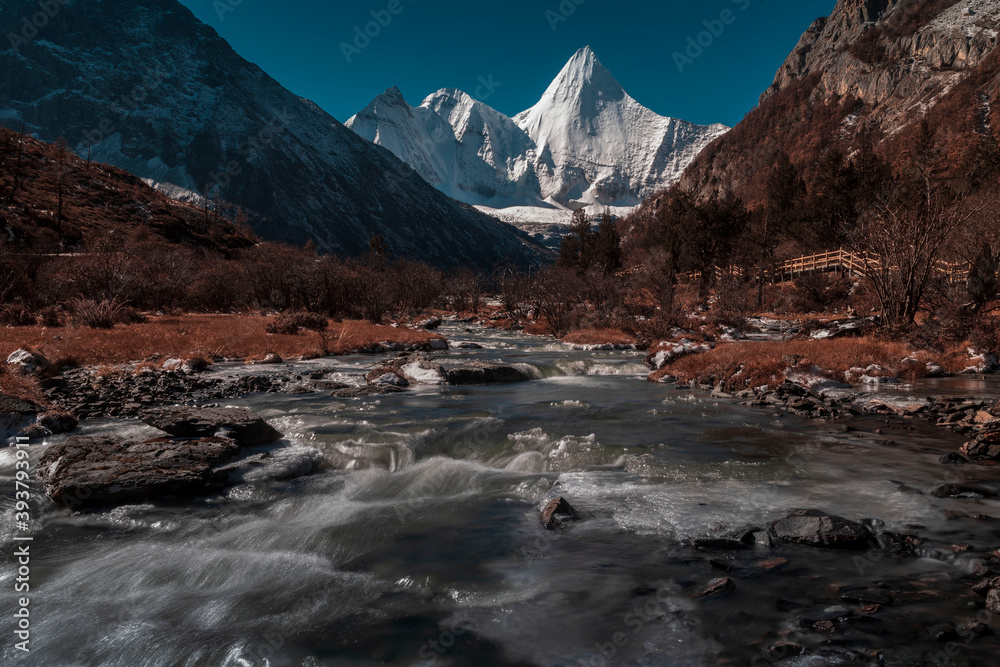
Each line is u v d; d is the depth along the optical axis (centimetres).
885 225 2064
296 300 4050
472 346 2495
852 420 924
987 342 1644
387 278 5331
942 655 290
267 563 444
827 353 1451
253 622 358
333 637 337
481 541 471
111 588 407
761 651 302
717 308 3788
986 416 823
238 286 4159
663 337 2566
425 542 475
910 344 1700
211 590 404
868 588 365
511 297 4541
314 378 1479
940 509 508
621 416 981
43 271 3281
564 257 10312
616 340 2608
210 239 10681
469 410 1056
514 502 571
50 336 1892
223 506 575
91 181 10194
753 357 1382
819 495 554
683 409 1046
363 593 391
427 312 5606
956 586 366
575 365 1708
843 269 4397
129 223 9225
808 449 737
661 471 648
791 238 5425
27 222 7081
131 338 1973
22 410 860
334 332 2592
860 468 645
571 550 445
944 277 2150
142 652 329
